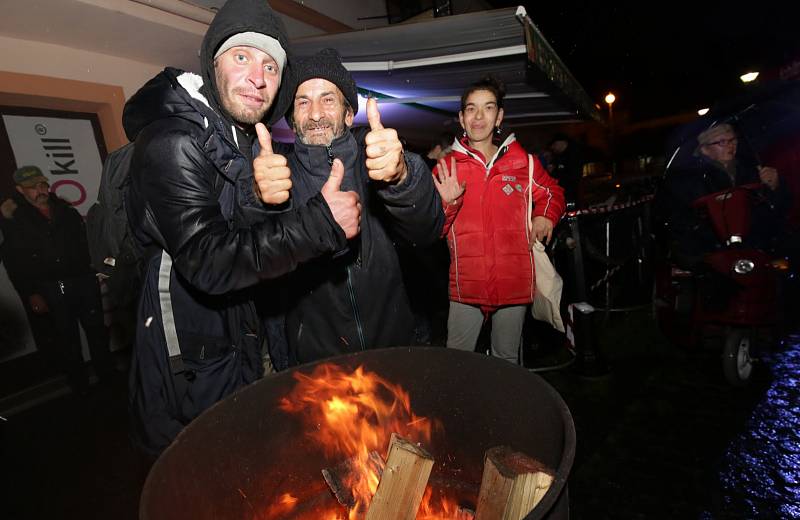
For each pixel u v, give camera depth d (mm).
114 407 3291
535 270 2379
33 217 3387
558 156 6648
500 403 1279
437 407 1405
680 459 2195
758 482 1994
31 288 3404
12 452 2758
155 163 1138
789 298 2805
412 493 1100
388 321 1662
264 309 1672
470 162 2328
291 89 1563
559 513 892
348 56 2877
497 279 2258
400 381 1414
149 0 3227
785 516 1809
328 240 1148
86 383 3539
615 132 18562
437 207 1475
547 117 7195
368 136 1188
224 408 1186
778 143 2795
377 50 2795
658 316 3152
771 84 2910
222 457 1179
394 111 5180
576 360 3240
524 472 1035
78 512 2189
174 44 3797
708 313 2732
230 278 1117
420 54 2846
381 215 1625
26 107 3574
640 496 1988
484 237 2270
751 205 2658
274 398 1288
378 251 1614
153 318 1310
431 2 5863
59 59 3439
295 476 1368
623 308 4402
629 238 4184
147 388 1331
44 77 3363
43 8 2893
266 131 1151
